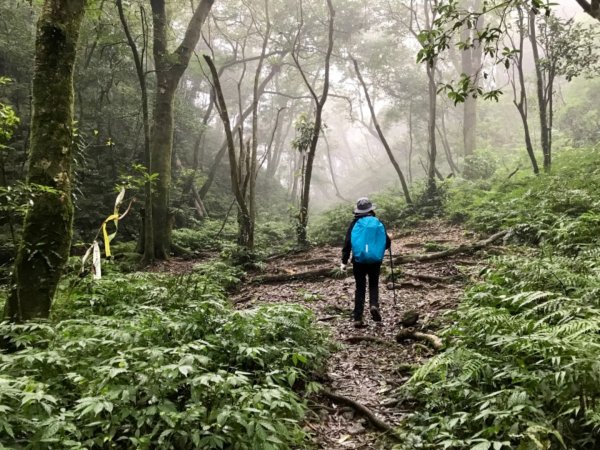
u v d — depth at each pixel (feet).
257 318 14.42
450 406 11.07
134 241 48.14
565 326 10.58
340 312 22.68
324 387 14.20
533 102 70.03
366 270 20.04
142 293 21.13
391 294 24.64
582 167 37.50
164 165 42.16
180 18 85.05
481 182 52.44
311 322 18.35
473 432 9.97
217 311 16.55
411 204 52.34
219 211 76.59
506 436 9.13
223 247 40.98
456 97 17.34
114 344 12.62
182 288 21.27
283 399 10.89
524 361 11.17
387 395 13.51
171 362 11.74
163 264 39.29
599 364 8.82
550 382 9.88
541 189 34.35
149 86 66.23
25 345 12.91
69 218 16.58
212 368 13.03
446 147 76.89
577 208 28.30
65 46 16.75
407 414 12.14
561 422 9.25
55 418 8.76
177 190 67.36
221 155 74.49
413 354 16.31
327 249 41.45
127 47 55.77
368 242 19.48
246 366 13.66
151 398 10.27
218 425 9.00
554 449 8.86
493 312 13.20
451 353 11.25
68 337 13.28
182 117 71.67
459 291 22.99
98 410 8.68
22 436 9.12
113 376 9.73
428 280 25.85
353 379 14.83
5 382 8.98
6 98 53.01
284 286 29.84
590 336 10.36
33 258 15.72
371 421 12.01
